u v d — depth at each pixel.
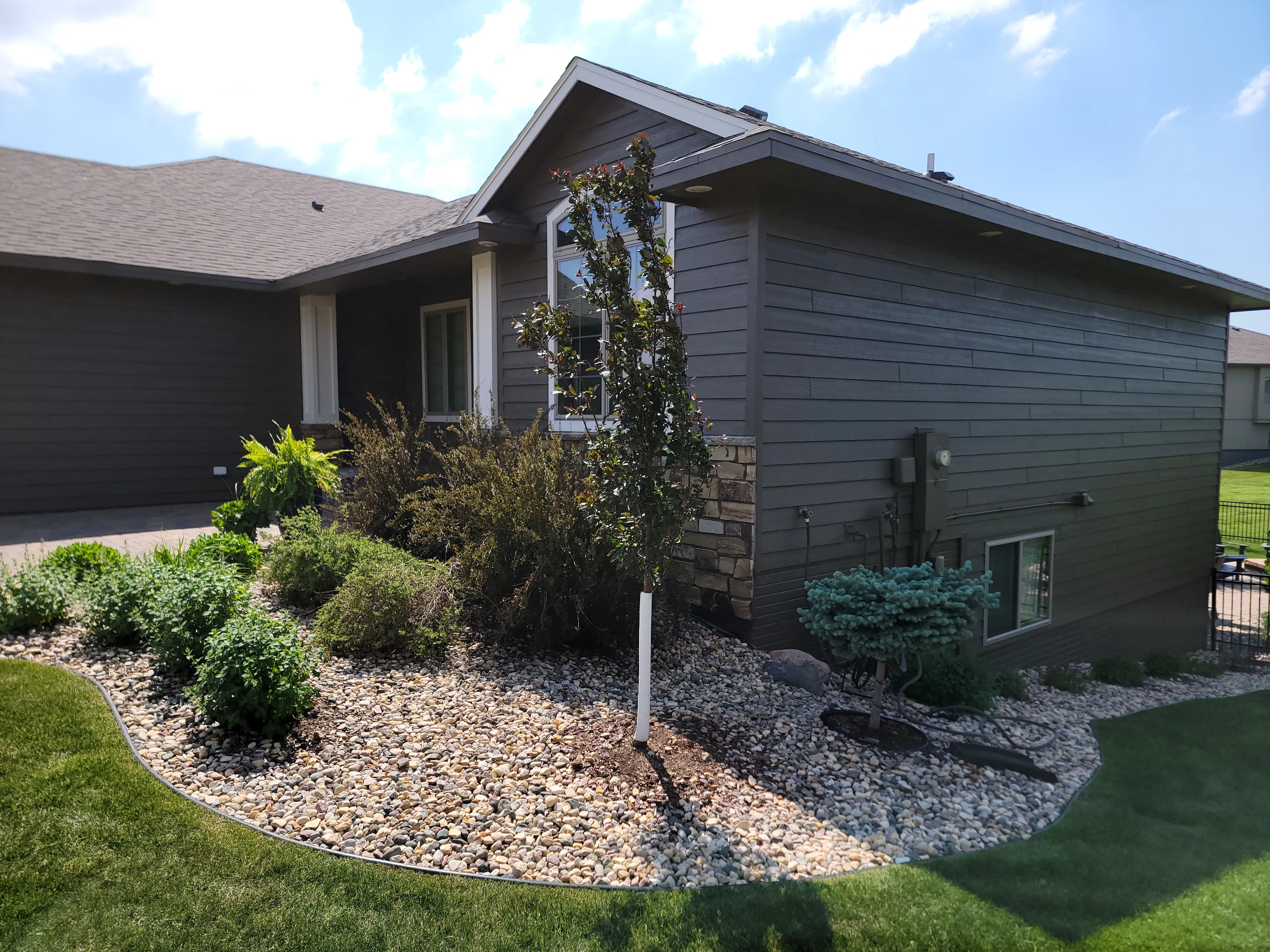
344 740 3.92
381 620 5.03
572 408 4.07
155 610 4.66
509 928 2.68
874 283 6.50
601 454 3.97
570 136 7.73
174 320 11.41
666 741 4.16
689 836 3.32
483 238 7.84
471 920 2.71
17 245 9.81
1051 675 8.02
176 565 5.57
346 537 6.34
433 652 5.07
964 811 3.89
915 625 4.54
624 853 3.17
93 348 10.77
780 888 3.00
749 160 5.00
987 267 7.70
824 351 6.11
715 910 2.83
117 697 4.28
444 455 7.96
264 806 3.31
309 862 2.97
